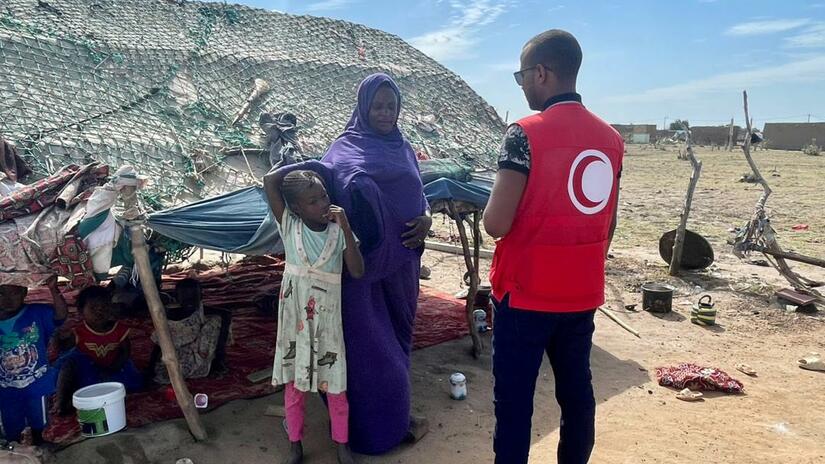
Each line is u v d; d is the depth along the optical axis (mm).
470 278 6074
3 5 6309
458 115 8508
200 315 5238
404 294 4324
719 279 9250
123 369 4910
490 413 4930
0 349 3863
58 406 4504
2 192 3912
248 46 7680
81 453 3975
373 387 4070
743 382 5609
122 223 3871
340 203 3938
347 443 4090
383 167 4086
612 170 2977
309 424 4625
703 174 28281
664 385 5512
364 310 4027
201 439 4273
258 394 4992
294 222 3736
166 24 7449
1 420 3977
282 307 3811
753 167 8852
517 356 3055
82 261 3643
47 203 3697
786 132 52031
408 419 4320
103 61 6004
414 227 4164
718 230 13875
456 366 5895
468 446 4375
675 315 7676
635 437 4531
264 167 5543
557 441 4488
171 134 5461
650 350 6449
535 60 2934
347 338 4020
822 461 4195
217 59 6953
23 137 4637
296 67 7598
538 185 2816
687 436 4555
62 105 5242
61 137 4812
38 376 3967
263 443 4340
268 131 5699
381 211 3986
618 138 3047
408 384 4297
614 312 7762
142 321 6328
